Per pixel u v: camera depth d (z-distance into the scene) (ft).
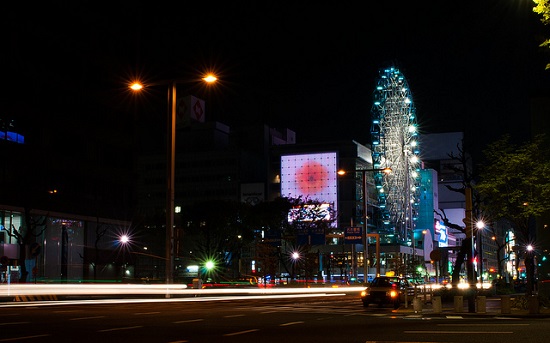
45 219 203.82
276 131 604.49
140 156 557.33
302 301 137.28
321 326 64.44
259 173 564.30
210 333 55.77
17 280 205.16
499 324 66.85
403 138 480.23
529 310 89.86
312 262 311.06
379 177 490.08
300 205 324.19
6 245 203.72
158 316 77.87
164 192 546.67
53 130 226.58
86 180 242.17
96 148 249.34
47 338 50.47
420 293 135.23
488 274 525.75
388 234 479.00
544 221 149.69
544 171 111.86
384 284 117.29
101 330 57.82
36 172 216.54
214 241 289.33
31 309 92.79
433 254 127.65
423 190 579.48
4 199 202.39
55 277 224.33
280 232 317.63
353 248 304.91
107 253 252.42
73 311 87.35
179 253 126.00
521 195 117.08
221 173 538.47
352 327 63.21
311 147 527.40
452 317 83.51
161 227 306.14
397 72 489.67
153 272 351.87
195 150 556.51
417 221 574.15
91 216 242.37
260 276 299.17
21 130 212.43
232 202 283.38
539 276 149.79
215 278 279.49
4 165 204.13
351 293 205.26
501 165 120.67
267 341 49.06
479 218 158.71
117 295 140.05
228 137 583.17
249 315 82.58
